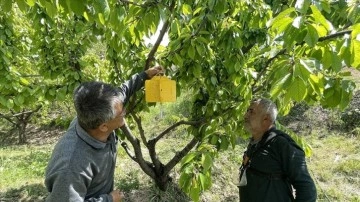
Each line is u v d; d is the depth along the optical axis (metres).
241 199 2.76
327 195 5.78
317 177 6.49
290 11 1.36
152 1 2.18
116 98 1.68
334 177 6.50
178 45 2.78
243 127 3.32
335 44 1.47
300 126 9.49
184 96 12.67
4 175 6.92
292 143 2.46
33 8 3.51
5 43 4.48
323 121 9.44
